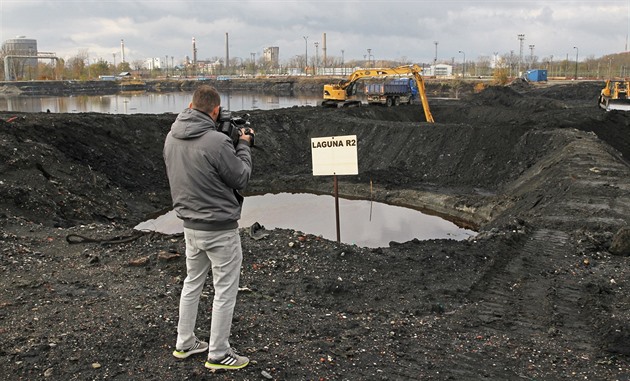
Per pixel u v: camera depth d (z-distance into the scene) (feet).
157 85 411.54
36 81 342.03
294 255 27.02
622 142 92.32
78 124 73.00
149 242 29.09
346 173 30.25
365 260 27.40
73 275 23.93
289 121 101.76
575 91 204.44
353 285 24.16
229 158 13.29
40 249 27.86
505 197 63.67
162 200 70.33
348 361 16.63
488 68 425.28
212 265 14.24
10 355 15.47
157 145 81.92
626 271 28.09
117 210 60.59
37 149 59.21
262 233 30.19
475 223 63.31
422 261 28.17
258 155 91.15
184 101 241.35
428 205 71.05
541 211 46.50
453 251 29.91
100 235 30.50
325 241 28.99
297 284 23.79
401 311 22.17
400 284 25.09
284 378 15.05
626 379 16.65
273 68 548.72
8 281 22.61
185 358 15.48
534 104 142.31
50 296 20.95
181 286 22.67
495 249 30.96
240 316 19.43
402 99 142.10
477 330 20.70
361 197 76.13
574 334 20.54
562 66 393.09
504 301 24.07
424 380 15.92
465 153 81.92
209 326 18.26
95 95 310.24
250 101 241.76
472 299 24.21
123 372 14.83
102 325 17.90
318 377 15.35
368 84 138.10
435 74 391.24
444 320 21.45
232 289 14.43
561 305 23.61
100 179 65.05
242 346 16.84
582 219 41.32
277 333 18.29
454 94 249.14
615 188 49.14
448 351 18.30
